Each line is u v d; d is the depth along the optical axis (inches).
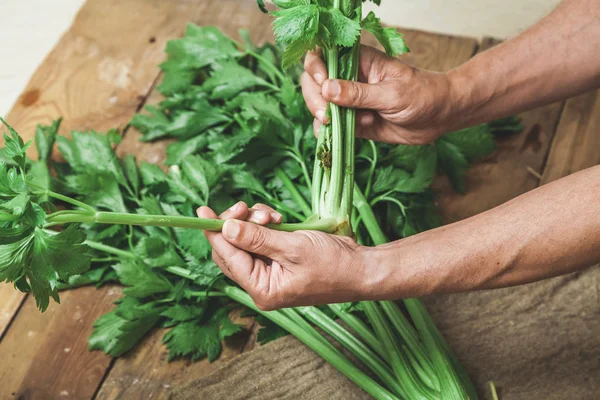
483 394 51.1
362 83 45.8
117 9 74.5
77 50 71.7
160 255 54.6
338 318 55.3
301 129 58.1
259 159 58.8
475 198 61.7
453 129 51.3
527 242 38.3
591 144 63.5
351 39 42.7
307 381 51.9
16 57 78.7
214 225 40.9
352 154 47.4
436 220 58.2
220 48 66.3
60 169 62.4
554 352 52.3
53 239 36.9
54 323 56.4
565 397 50.5
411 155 59.0
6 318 56.7
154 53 71.6
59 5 81.5
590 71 48.1
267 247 39.7
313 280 40.3
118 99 68.7
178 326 54.3
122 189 61.9
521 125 64.9
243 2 74.4
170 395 51.7
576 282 54.9
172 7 74.4
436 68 69.7
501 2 68.8
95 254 58.0
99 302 57.4
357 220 55.2
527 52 47.9
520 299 54.6
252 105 59.8
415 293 40.9
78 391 53.3
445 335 53.7
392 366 50.2
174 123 63.4
